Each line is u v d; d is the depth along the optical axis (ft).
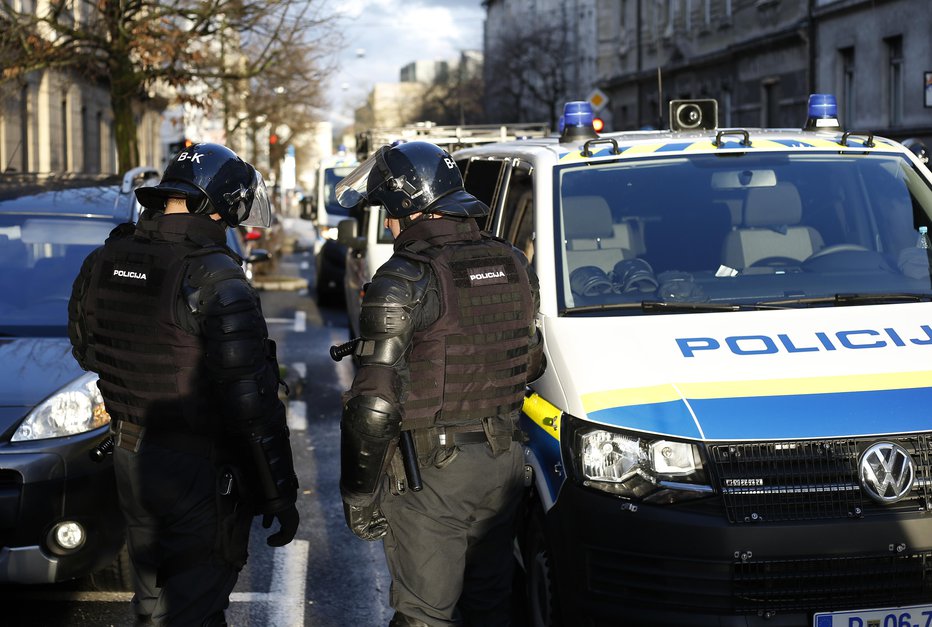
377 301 10.89
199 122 83.97
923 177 16.57
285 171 108.17
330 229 56.95
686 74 118.93
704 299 14.55
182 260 11.55
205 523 11.73
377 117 289.33
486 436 11.44
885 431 11.98
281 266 84.48
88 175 24.26
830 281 14.96
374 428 10.75
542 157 16.31
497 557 11.94
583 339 13.58
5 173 24.17
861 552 11.75
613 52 144.36
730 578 11.73
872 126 80.48
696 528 11.78
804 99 90.84
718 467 11.88
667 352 13.08
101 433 15.42
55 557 14.94
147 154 153.28
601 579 12.34
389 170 11.51
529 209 16.06
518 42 195.83
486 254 11.62
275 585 17.72
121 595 16.92
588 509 12.31
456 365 11.20
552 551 12.90
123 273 11.79
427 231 11.47
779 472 11.85
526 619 15.37
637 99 135.33
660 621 11.97
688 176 16.05
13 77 51.57
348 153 70.28
